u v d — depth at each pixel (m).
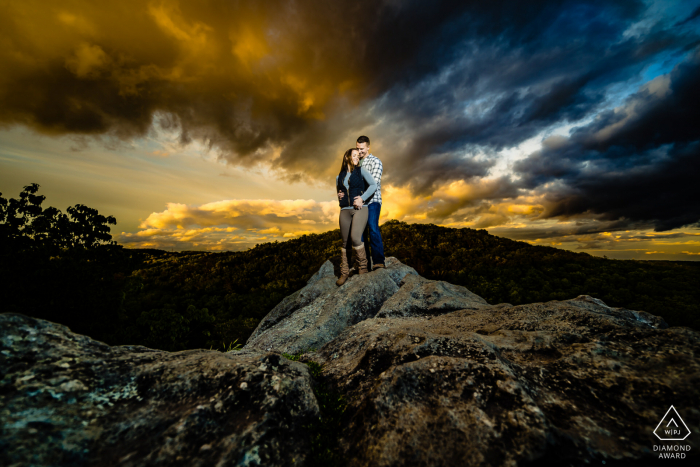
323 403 1.90
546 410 1.53
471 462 1.24
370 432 1.53
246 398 1.60
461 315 3.46
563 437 1.33
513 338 2.31
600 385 1.64
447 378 1.71
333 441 1.60
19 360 1.44
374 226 5.30
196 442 1.31
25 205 8.43
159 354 1.90
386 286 4.99
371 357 2.24
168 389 1.59
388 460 1.32
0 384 1.29
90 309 8.56
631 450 1.29
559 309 2.80
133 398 1.50
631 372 1.67
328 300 4.91
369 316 4.57
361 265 5.14
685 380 1.52
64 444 1.14
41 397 1.30
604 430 1.39
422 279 5.20
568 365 1.84
